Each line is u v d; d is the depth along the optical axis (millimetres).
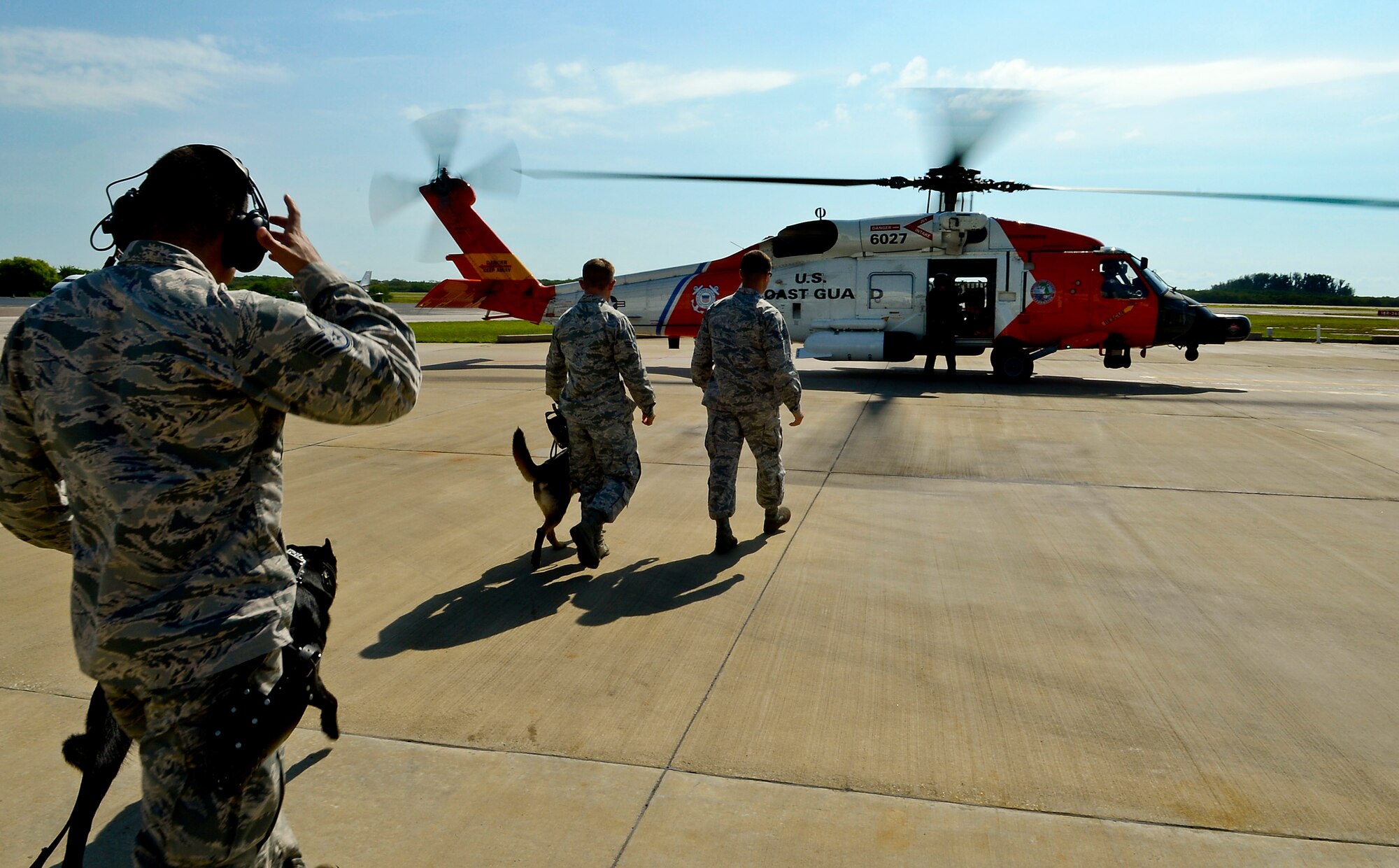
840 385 13742
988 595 4430
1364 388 13281
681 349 22594
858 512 5996
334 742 3010
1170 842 2506
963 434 8977
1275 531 5551
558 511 4695
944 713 3238
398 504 6137
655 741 3033
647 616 4156
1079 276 13734
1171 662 3664
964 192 14039
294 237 1877
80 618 1654
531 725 3135
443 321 40188
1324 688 3438
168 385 1582
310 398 1684
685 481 6875
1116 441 8625
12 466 1731
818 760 2922
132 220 1729
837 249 14398
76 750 2104
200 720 1662
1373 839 2523
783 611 4219
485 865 2393
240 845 1722
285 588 1795
